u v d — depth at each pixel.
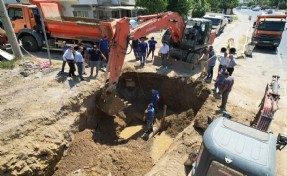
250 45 21.33
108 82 11.24
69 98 10.12
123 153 10.11
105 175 8.74
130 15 35.75
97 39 14.28
